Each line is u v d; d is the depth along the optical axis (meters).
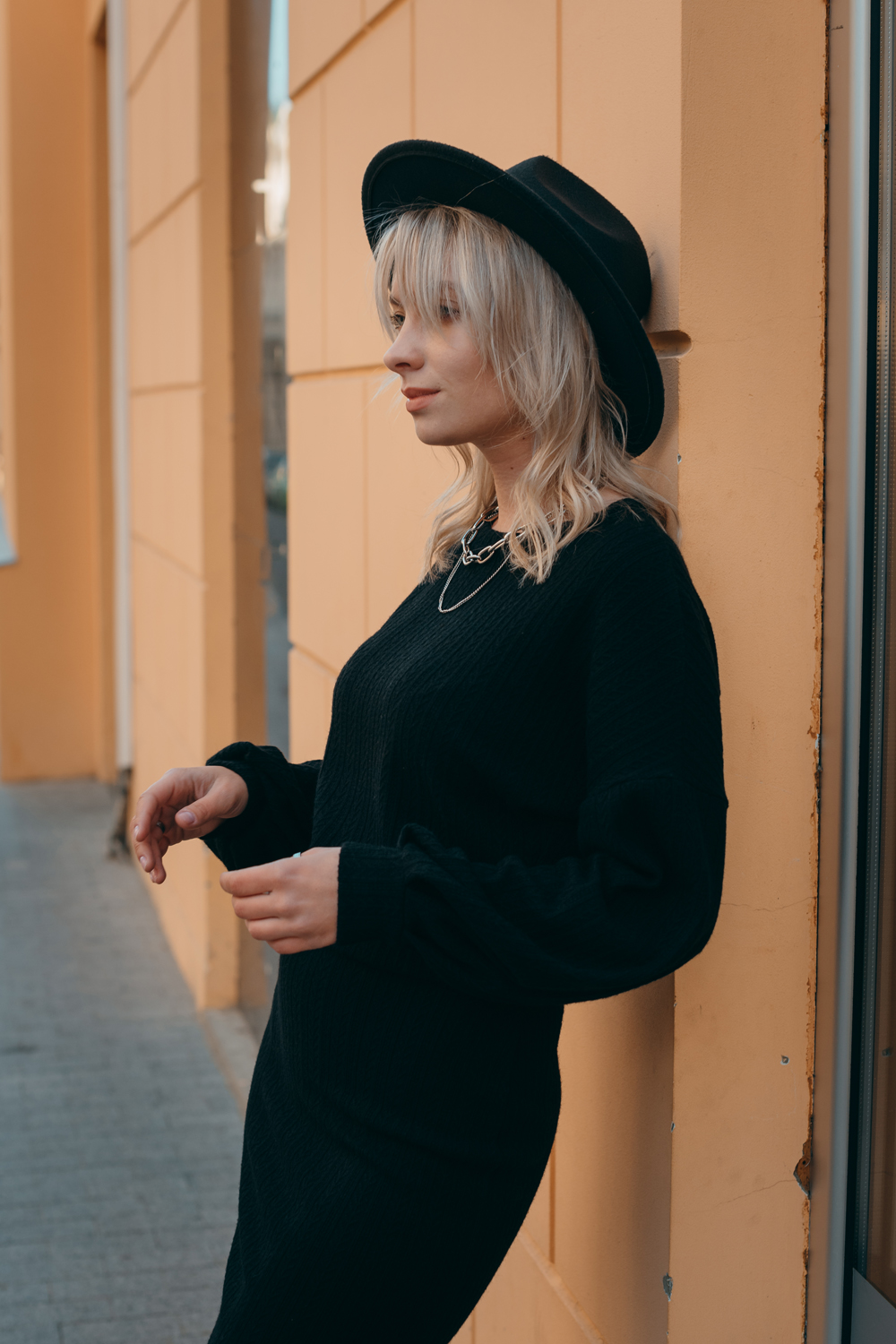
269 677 3.71
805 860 1.49
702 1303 1.49
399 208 1.30
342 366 2.56
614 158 1.50
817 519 1.45
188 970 4.39
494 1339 1.99
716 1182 1.48
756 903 1.48
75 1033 4.01
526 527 1.26
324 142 2.64
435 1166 1.26
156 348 4.98
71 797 7.04
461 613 1.30
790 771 1.48
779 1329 1.54
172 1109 3.49
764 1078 1.49
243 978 4.05
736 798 1.46
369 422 2.40
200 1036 4.00
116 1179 3.12
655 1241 1.50
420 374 1.28
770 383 1.42
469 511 1.46
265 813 1.57
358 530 2.48
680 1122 1.46
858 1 1.35
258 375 3.74
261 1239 1.33
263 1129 1.41
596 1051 1.64
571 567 1.21
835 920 1.46
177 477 4.57
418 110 2.10
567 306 1.24
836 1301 1.50
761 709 1.45
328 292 2.65
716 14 1.36
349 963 1.31
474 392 1.27
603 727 1.15
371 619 2.41
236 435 4.04
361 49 2.39
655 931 1.12
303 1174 1.31
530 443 1.33
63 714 7.43
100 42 6.83
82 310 7.20
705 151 1.37
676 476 1.40
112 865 5.82
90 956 4.69
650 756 1.13
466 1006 1.26
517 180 1.17
